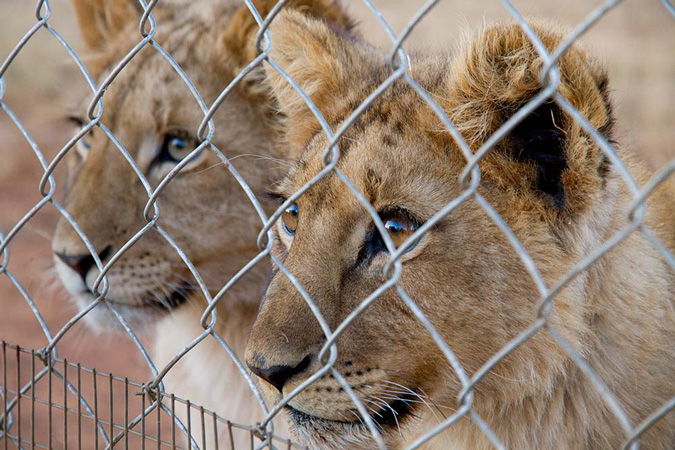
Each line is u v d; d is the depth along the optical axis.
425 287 2.97
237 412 4.56
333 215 3.05
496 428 3.29
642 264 3.15
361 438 3.02
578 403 3.17
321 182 3.11
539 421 3.22
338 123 3.45
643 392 3.15
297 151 3.92
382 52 4.12
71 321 3.00
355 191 2.12
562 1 12.38
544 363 3.04
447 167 3.04
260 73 4.35
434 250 2.97
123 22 4.88
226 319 4.54
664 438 3.24
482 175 3.00
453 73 3.02
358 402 2.18
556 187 2.89
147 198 4.31
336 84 3.68
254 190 4.40
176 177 4.29
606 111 2.66
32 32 3.00
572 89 2.56
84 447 5.46
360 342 2.95
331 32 3.78
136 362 6.58
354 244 3.02
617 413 1.68
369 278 2.99
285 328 2.87
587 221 2.85
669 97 9.15
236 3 4.79
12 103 11.48
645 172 3.60
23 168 10.00
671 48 10.41
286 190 3.47
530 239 2.96
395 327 2.98
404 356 3.00
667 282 3.27
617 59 10.23
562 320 2.97
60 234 4.24
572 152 2.71
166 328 4.85
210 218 4.35
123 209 4.25
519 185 2.95
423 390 3.10
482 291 2.98
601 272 3.02
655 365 3.15
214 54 4.41
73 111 4.90
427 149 3.06
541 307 1.75
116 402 5.95
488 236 2.97
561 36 2.52
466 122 2.97
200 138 2.52
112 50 4.81
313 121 3.77
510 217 2.97
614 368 3.12
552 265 2.94
